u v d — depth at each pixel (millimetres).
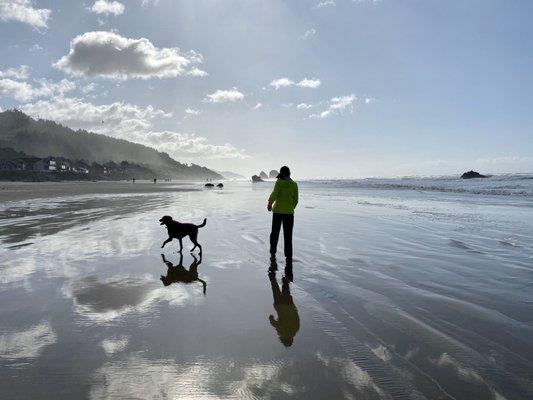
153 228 11344
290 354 3355
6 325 4027
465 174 91250
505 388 2797
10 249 8172
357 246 8656
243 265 6930
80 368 3088
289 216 7230
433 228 11227
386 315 4324
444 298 4934
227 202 23984
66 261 7117
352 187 54031
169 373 3018
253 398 2672
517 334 3779
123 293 5195
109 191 43094
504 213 15352
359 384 2850
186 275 6199
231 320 4199
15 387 2783
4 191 39688
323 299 4938
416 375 2982
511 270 6383
